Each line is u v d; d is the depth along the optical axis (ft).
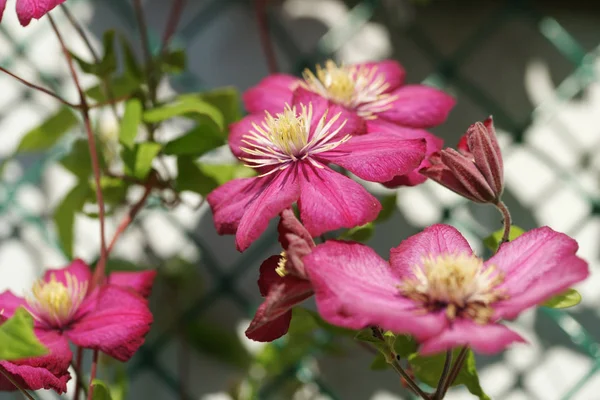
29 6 2.19
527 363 3.13
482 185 2.11
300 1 3.42
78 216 3.25
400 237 3.20
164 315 3.20
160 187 2.79
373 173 2.14
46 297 2.31
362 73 2.51
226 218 2.21
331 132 2.26
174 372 3.20
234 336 3.19
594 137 3.30
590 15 3.42
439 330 1.92
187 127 3.23
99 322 2.31
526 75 3.36
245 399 3.07
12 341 2.01
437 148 2.34
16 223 3.31
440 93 2.44
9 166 3.31
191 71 3.36
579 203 3.24
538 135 3.29
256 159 2.29
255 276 3.24
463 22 3.38
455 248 2.10
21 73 3.36
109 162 3.01
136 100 2.62
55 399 3.10
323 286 1.96
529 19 3.39
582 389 3.11
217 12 3.41
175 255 3.24
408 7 3.38
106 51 2.73
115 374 2.90
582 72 3.25
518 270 2.01
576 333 3.04
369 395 3.13
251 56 3.36
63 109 2.89
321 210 2.09
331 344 3.04
